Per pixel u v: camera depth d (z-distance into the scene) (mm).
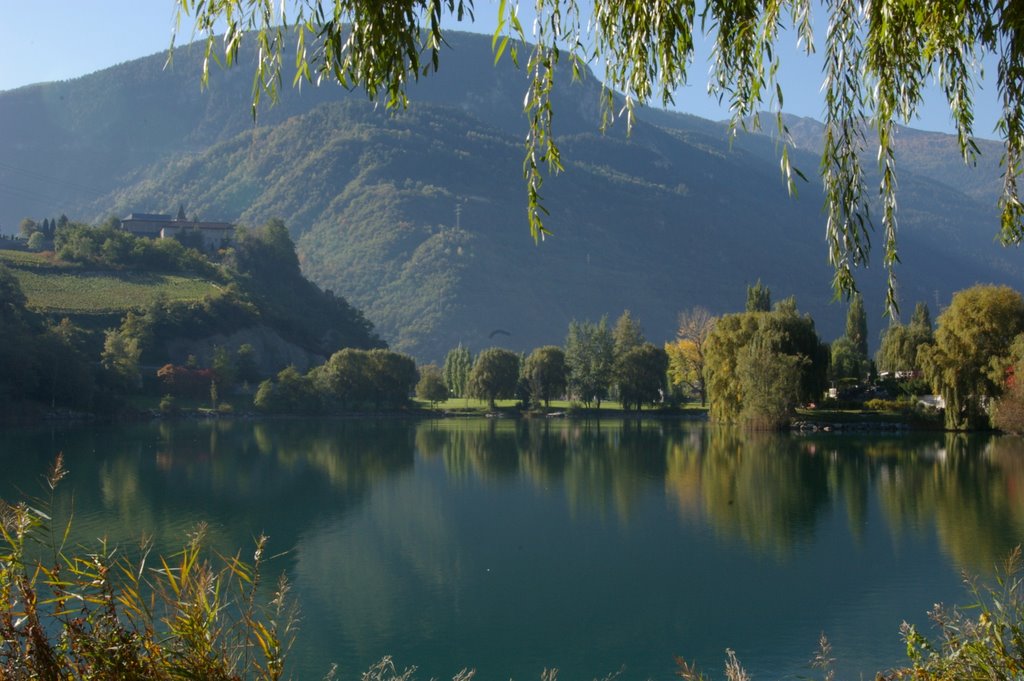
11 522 4977
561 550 31250
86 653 4504
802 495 41844
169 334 121750
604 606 24250
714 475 50125
